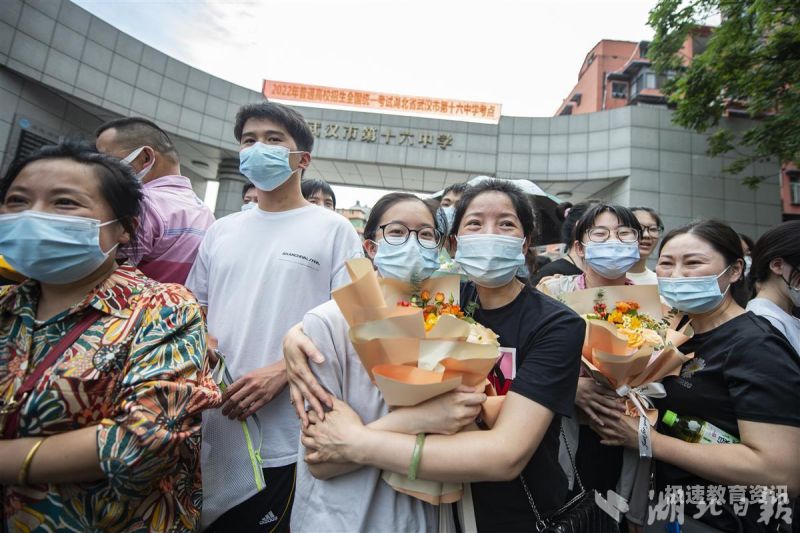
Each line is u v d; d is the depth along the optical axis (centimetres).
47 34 762
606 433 159
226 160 1023
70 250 114
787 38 605
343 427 111
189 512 122
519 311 139
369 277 117
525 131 1044
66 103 817
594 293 188
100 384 106
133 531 107
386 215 147
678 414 164
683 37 773
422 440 106
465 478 103
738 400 146
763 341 149
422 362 106
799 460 133
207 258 194
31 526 101
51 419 101
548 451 129
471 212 148
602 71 1981
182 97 930
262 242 185
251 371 168
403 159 1033
